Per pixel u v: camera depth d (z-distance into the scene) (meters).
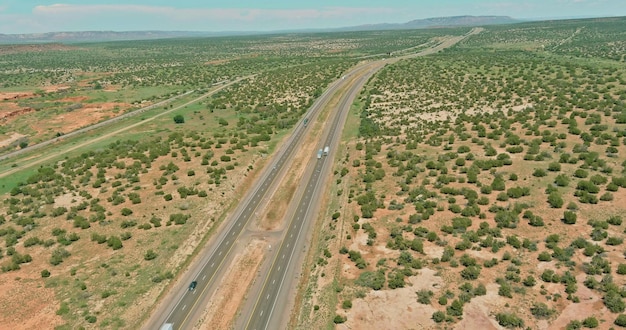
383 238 72.25
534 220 69.19
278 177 112.44
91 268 73.88
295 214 92.31
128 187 105.69
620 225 65.50
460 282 58.09
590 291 53.25
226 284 70.25
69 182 109.44
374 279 61.16
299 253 77.75
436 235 69.31
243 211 95.81
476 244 66.44
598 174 81.94
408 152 107.25
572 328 47.88
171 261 76.19
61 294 67.12
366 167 104.44
